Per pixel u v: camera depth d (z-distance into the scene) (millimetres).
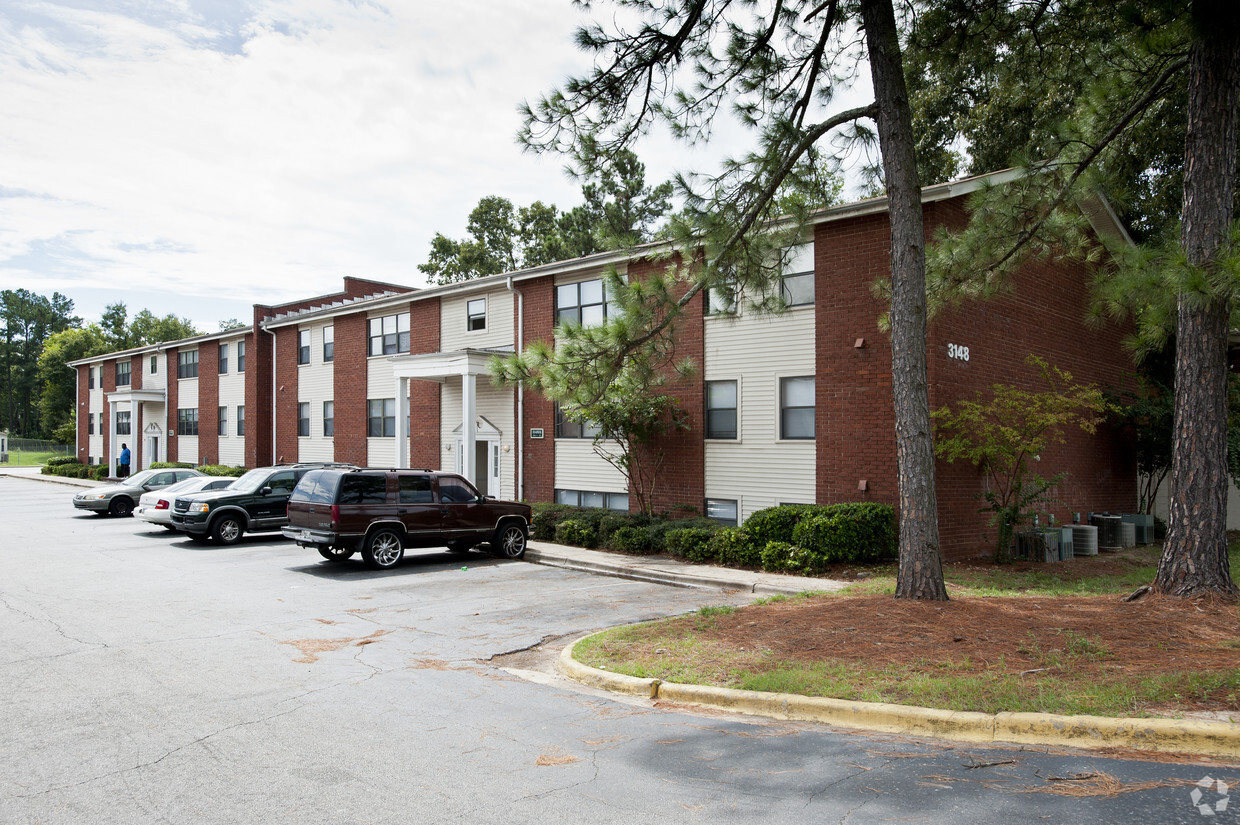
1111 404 18594
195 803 4562
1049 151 11281
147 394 41938
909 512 9320
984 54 11766
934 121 25531
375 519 14656
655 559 15477
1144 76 11062
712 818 4297
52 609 10766
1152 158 20203
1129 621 7570
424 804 4539
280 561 15734
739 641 8133
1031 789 4531
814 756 5250
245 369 34750
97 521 23781
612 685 7176
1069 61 12031
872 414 14906
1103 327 20312
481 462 24422
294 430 32125
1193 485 8266
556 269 21109
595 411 16891
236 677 7457
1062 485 18266
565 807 4484
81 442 52500
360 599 11766
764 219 11016
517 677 7672
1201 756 4957
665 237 10914
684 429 17859
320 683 7281
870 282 15016
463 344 24688
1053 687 5992
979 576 13039
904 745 5414
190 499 18328
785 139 10125
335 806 4516
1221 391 8266
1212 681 5801
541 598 11961
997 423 14805
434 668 7930
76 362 51438
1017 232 11961
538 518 18766
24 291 115250
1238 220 7449
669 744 5590
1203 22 8148
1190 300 7348
